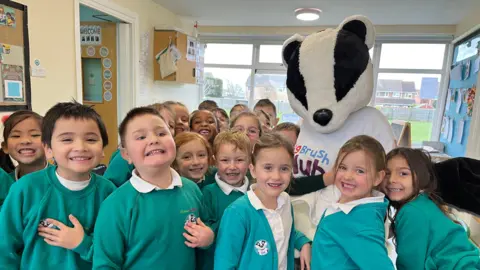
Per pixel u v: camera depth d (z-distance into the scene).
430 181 1.13
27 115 1.29
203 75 4.94
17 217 0.96
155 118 0.98
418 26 3.98
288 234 1.12
